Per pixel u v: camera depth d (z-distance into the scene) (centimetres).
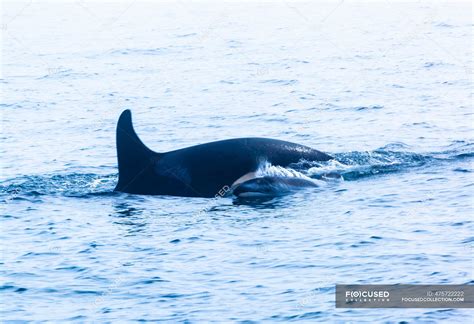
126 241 6203
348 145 9719
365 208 6775
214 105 13025
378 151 8594
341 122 11262
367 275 5084
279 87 14500
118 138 7888
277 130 10881
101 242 6203
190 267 5488
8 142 10681
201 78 15788
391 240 5800
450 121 10950
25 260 5819
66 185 8144
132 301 4894
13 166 9194
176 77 15988
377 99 13012
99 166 9069
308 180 7675
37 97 14425
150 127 11444
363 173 7925
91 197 7675
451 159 8419
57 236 6419
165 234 6353
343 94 13600
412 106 12262
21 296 5069
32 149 10162
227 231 6344
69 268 5597
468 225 6066
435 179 7594
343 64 16925
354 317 4447
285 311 4588
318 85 14575
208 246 5966
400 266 5212
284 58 18025
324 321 4416
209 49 19825
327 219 6519
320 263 5394
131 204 7388
